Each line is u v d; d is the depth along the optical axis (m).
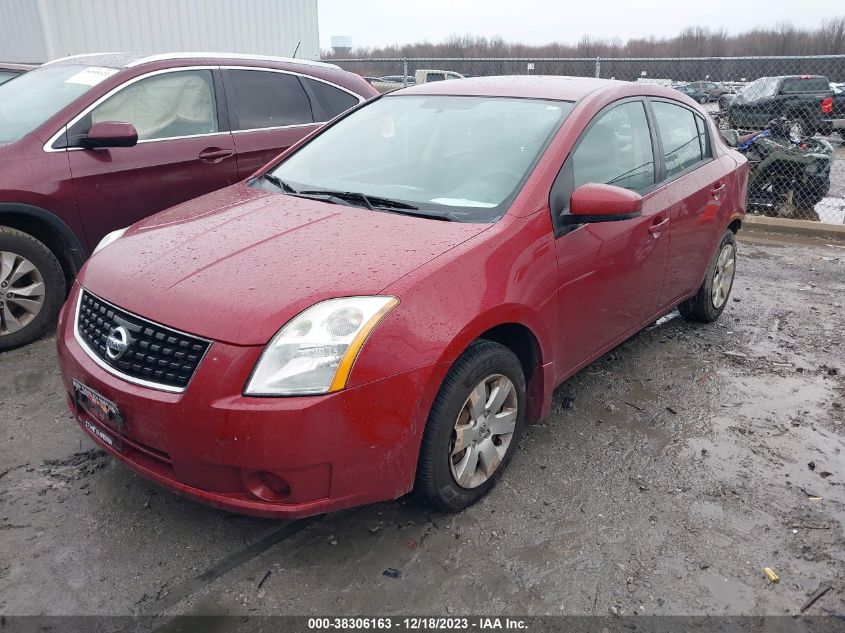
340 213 2.92
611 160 3.40
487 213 2.83
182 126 4.76
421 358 2.30
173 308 2.30
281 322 2.19
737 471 3.12
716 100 16.34
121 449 2.46
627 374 4.09
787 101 15.13
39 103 4.46
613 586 2.40
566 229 2.99
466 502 2.73
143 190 4.53
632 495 2.92
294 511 2.24
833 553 2.60
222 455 2.15
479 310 2.48
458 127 3.41
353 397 2.19
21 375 3.82
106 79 4.48
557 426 3.46
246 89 5.14
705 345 4.58
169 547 2.52
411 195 3.08
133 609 2.24
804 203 8.64
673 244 3.89
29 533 2.56
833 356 4.46
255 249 2.58
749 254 7.16
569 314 3.07
